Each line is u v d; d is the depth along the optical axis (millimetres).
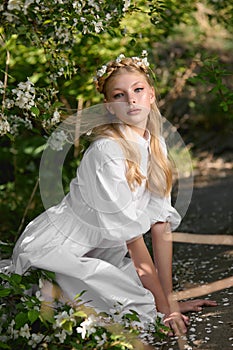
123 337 2580
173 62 5953
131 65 3115
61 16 3285
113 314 2809
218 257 4016
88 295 2885
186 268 3875
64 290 2896
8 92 3113
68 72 3605
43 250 2910
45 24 3457
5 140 4719
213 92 3980
